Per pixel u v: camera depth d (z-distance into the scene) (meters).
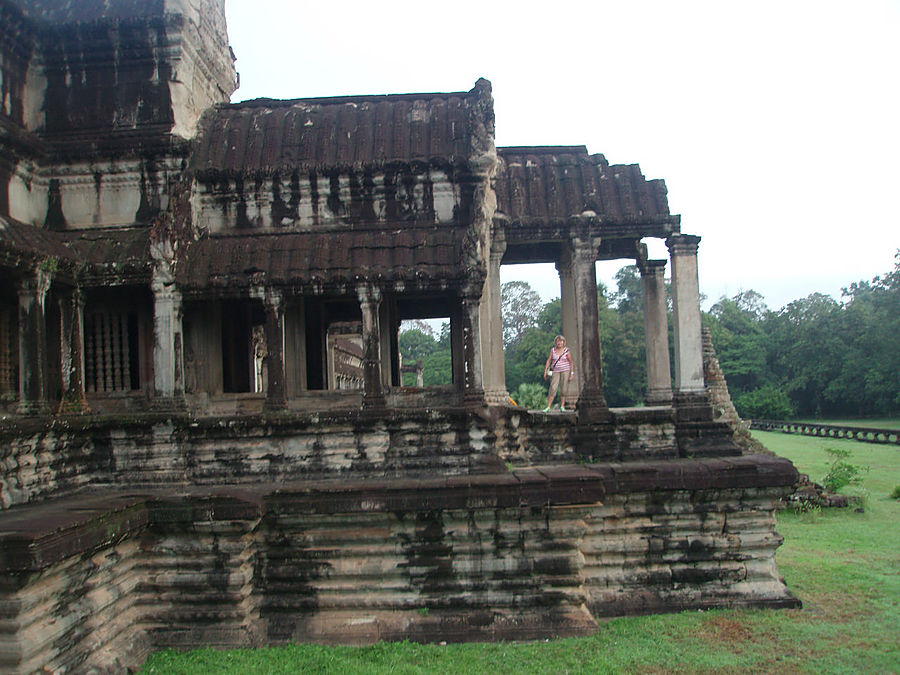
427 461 9.12
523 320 77.12
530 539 8.18
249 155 10.08
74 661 6.32
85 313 10.19
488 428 9.17
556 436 10.36
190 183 9.79
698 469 8.94
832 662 7.03
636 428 10.43
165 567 7.84
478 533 8.15
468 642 7.88
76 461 8.87
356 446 9.20
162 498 7.76
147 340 10.09
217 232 10.04
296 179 9.91
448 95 10.82
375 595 8.19
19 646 5.61
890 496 19.53
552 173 11.38
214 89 11.85
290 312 10.42
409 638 7.94
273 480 9.12
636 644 7.64
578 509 8.10
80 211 10.04
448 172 9.88
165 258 9.22
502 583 8.17
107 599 7.00
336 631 7.97
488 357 10.88
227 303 10.89
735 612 8.66
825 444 38.09
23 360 8.41
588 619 8.10
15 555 5.50
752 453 11.27
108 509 6.93
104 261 9.27
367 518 8.12
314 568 8.16
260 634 7.95
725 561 9.02
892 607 8.76
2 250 7.78
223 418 9.09
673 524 9.02
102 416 9.05
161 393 9.23
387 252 9.39
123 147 9.84
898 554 11.89
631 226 10.81
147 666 7.20
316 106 10.90
